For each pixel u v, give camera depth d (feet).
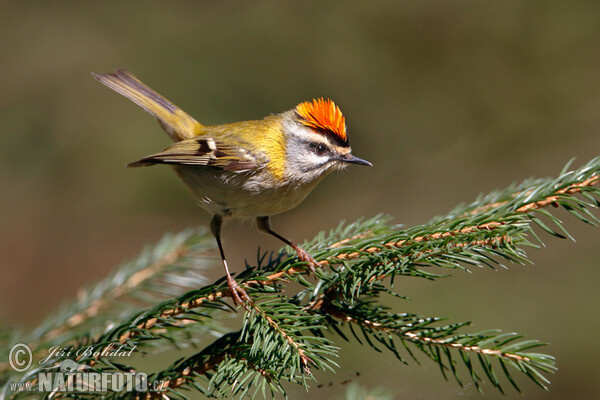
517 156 39.40
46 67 40.29
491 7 38.01
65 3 40.83
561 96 38.58
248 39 39.32
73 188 39.81
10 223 39.01
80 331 17.71
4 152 39.50
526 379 30.07
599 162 14.16
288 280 15.66
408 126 39.73
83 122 39.81
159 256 20.40
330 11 39.47
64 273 38.29
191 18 40.52
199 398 22.54
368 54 39.06
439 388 25.93
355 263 14.97
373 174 40.63
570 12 37.55
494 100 39.17
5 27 40.65
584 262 34.35
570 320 31.42
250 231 41.70
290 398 21.07
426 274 13.98
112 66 39.29
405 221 38.96
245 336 14.35
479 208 17.06
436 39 38.83
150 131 39.65
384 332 15.05
